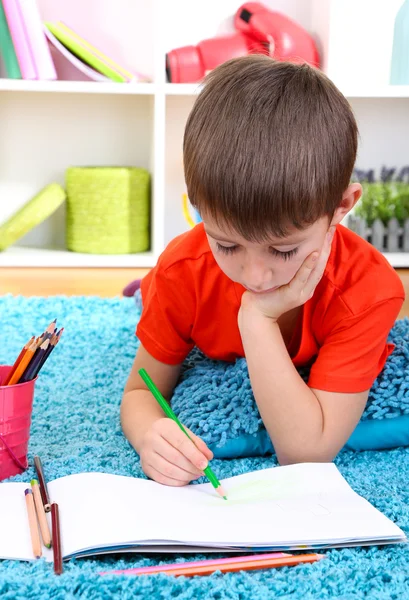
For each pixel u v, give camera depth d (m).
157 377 1.12
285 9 2.41
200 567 0.71
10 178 2.46
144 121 2.47
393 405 1.06
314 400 0.94
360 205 2.39
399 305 1.00
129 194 2.32
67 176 2.35
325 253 0.90
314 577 0.70
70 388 1.34
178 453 0.86
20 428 0.93
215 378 1.12
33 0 2.11
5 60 2.15
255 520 0.77
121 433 1.12
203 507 0.80
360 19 2.41
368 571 0.72
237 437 1.03
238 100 0.79
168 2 2.38
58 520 0.76
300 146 0.77
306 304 0.99
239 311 0.95
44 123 2.44
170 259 1.05
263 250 0.79
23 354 0.94
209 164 0.77
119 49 2.39
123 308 1.85
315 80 0.83
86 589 0.67
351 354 0.96
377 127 2.50
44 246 2.47
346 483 0.86
